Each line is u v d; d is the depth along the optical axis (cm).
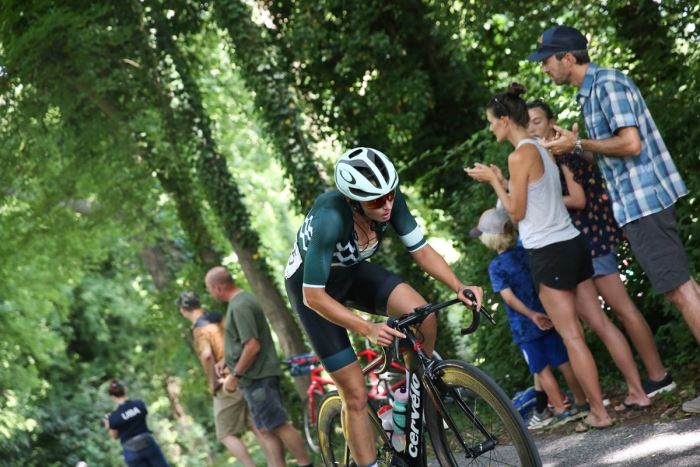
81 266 2133
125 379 3325
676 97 848
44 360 2528
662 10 1030
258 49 1467
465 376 447
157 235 1927
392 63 1556
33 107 1630
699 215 802
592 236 683
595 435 616
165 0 1658
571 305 635
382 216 452
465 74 1538
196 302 1051
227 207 1631
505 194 642
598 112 610
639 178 598
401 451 498
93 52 1611
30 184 1709
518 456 428
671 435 546
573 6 1173
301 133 1465
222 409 996
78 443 2944
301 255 479
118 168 1694
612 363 841
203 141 1625
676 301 594
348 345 488
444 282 485
